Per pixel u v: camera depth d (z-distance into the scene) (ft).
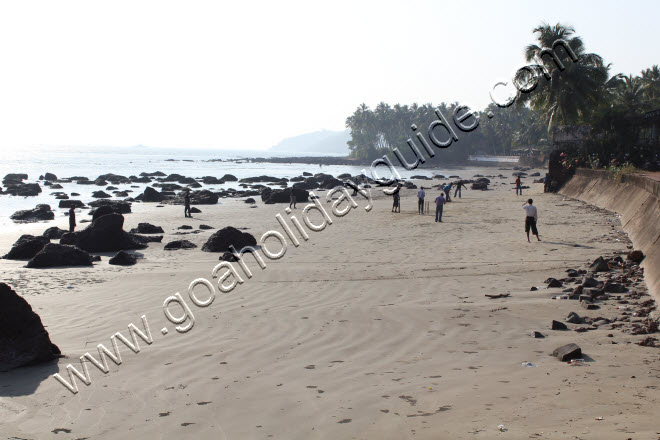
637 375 22.00
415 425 18.28
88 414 20.34
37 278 49.42
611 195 93.56
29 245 65.16
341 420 19.06
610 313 32.48
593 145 131.34
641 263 46.26
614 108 128.98
